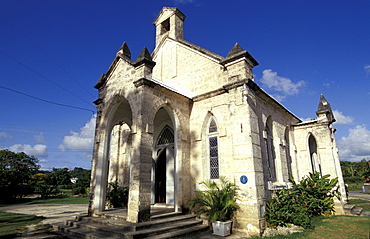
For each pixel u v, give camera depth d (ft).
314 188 41.91
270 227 31.91
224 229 30.83
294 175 53.83
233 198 33.58
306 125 56.95
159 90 38.91
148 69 38.06
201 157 40.88
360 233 28.32
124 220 33.42
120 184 55.31
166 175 48.29
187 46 50.42
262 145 39.81
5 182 112.98
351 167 228.22
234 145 35.35
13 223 44.27
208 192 33.88
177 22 57.52
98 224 34.63
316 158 59.47
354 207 50.65
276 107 49.34
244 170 33.47
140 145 33.58
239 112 35.88
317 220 37.06
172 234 29.40
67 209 71.15
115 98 42.34
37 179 150.20
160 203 47.80
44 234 34.53
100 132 44.16
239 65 37.63
